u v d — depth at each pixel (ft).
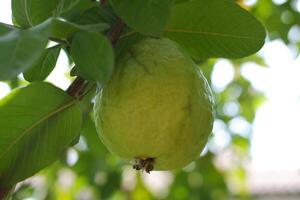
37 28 0.96
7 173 1.21
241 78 3.69
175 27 1.33
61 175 3.09
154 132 1.14
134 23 1.15
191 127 1.16
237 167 3.75
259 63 3.62
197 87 1.19
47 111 1.20
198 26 1.32
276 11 3.17
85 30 1.06
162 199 3.45
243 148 3.68
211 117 1.21
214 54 1.37
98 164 3.05
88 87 1.22
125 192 3.42
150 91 1.15
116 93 1.17
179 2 1.29
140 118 1.14
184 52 1.24
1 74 0.85
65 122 1.22
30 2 1.22
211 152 3.45
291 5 3.15
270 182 7.00
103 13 1.26
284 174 7.16
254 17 1.30
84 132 2.31
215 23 1.32
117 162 3.19
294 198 6.96
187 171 3.44
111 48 1.02
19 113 1.18
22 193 2.41
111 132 1.17
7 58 0.88
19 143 1.21
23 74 1.28
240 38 1.34
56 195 3.11
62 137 1.23
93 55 1.05
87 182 3.11
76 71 1.16
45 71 1.28
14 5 1.23
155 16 1.15
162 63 1.18
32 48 0.91
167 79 1.16
